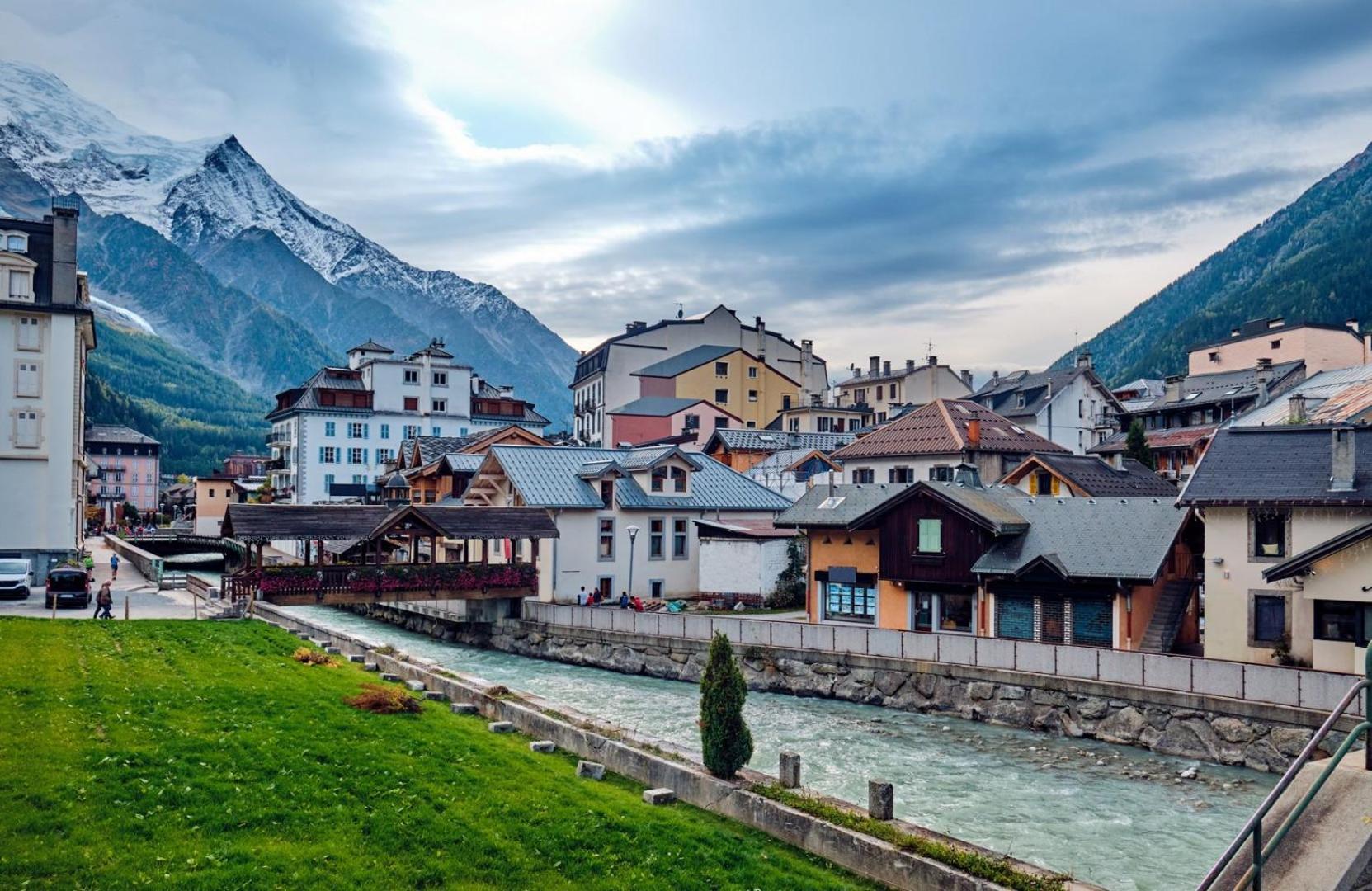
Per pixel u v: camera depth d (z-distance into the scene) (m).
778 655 41.16
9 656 25.06
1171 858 21.52
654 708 37.59
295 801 16.39
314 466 116.69
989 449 67.62
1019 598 40.88
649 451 63.59
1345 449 32.53
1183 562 40.53
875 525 46.00
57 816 14.51
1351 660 30.69
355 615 68.81
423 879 14.38
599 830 17.00
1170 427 84.94
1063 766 29.06
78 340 67.06
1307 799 10.64
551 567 56.16
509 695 26.88
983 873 15.59
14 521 59.50
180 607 45.78
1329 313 183.50
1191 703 30.31
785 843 18.27
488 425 129.00
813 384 134.25
